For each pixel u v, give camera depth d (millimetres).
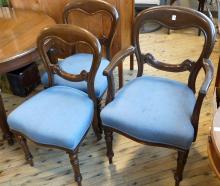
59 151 1816
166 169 1668
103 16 2105
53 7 2256
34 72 2338
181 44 2994
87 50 2236
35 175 1675
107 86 1551
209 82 1259
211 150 1094
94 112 1617
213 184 1562
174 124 1291
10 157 1798
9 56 1476
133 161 1729
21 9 2178
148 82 1595
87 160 1748
